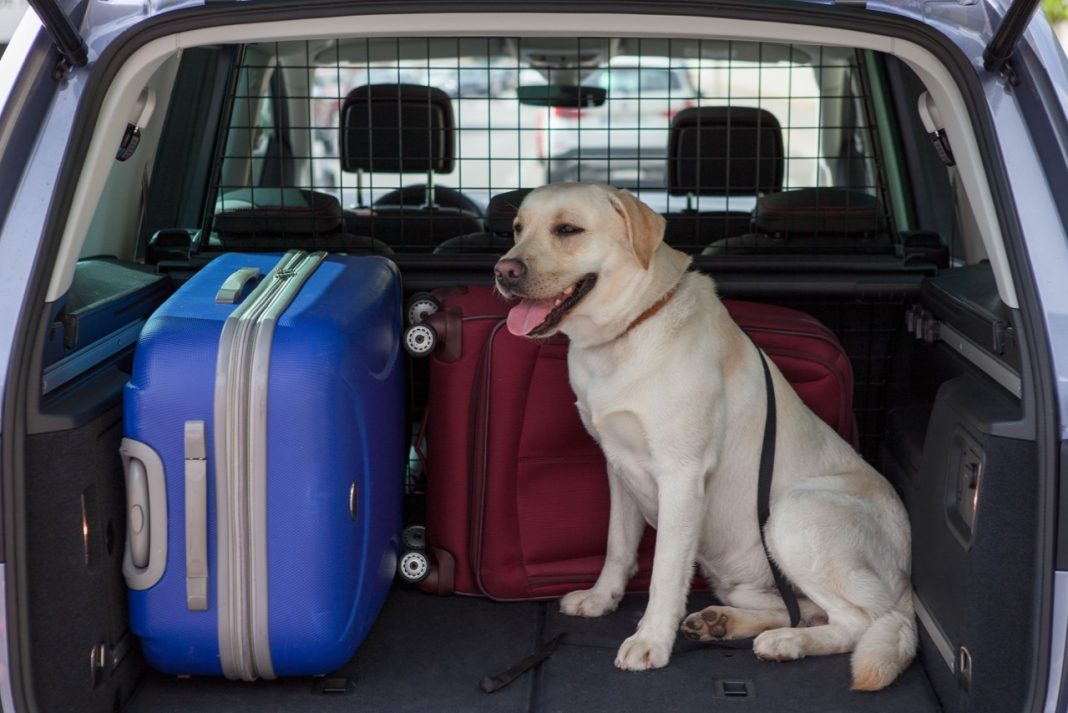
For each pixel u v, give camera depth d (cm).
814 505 220
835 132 333
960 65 172
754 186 319
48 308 163
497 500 235
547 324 210
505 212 286
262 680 201
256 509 181
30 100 167
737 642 221
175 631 185
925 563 212
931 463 207
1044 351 161
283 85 343
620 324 215
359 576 199
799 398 241
